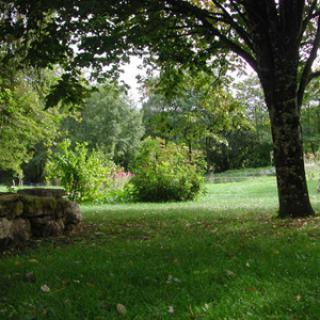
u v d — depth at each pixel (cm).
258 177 4344
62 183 1909
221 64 1333
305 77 1004
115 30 969
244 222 938
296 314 345
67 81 1038
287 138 974
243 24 1208
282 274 464
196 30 1105
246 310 357
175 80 1312
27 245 712
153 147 2055
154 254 597
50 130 2036
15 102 1789
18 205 723
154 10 992
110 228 917
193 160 2111
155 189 2003
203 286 432
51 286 453
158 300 391
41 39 1037
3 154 2020
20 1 973
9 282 474
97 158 1966
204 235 761
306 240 660
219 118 1395
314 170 2809
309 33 1241
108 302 392
